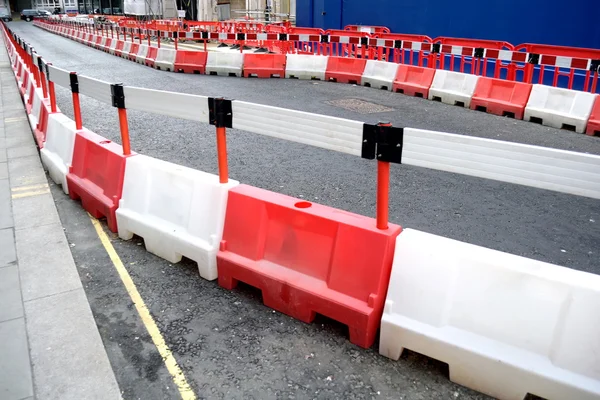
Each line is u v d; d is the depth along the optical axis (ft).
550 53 31.83
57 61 69.67
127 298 11.79
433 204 17.72
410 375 9.20
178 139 26.37
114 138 26.58
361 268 9.78
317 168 21.58
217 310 11.28
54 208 17.24
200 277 12.68
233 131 28.14
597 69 28.94
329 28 63.41
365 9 57.36
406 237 9.50
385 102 36.78
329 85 45.11
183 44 96.37
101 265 13.37
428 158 8.88
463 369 8.68
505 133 27.81
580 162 7.50
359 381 9.05
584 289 7.71
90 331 10.43
